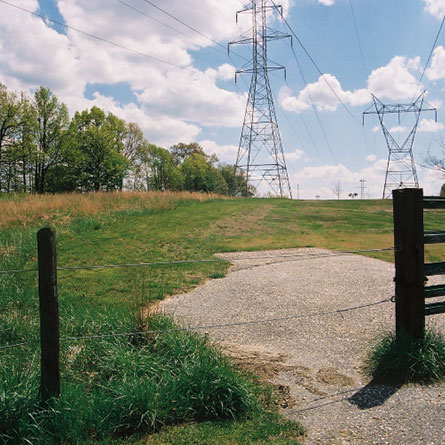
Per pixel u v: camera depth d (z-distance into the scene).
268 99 43.94
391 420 3.34
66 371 4.04
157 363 4.04
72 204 22.73
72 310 6.30
